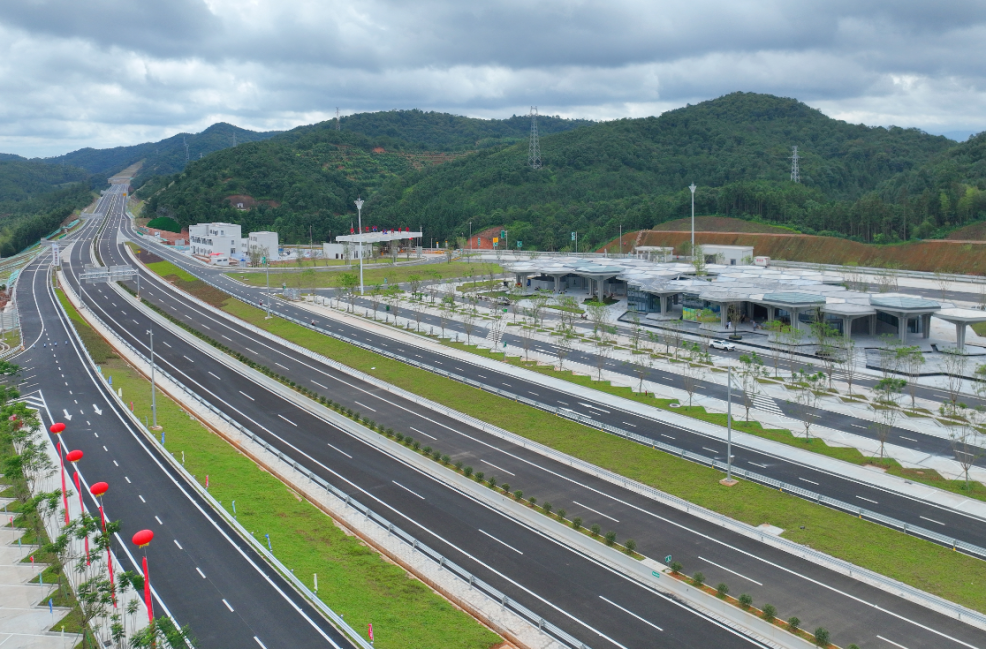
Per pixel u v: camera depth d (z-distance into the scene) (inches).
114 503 3075.8
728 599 2299.5
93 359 5477.4
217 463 3486.7
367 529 2839.6
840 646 2070.6
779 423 3902.6
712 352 5413.4
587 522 2861.7
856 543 2647.6
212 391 4749.0
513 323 6594.5
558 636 2139.5
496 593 2357.3
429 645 2100.1
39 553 2719.0
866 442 3612.2
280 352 5723.4
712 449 3560.5
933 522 2790.4
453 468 3393.2
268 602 2342.5
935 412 3993.6
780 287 6323.8
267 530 2805.1
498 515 2972.4
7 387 4655.5
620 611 2285.9
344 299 7800.2
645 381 4726.9
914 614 2226.9
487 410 4215.1
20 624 2283.5
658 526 2822.3
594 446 3636.8
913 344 5315.0
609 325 6008.9
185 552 2664.9
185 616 2266.2
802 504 2965.1
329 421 4170.8
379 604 2314.2
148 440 3826.3
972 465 3307.1
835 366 4894.2
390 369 5142.7
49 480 3299.7
